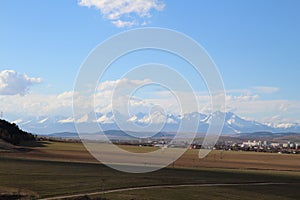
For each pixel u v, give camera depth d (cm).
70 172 7769
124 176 7369
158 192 5969
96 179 6925
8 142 15325
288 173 9675
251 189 6738
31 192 5669
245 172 9388
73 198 5216
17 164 8894
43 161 9725
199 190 6322
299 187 7181
